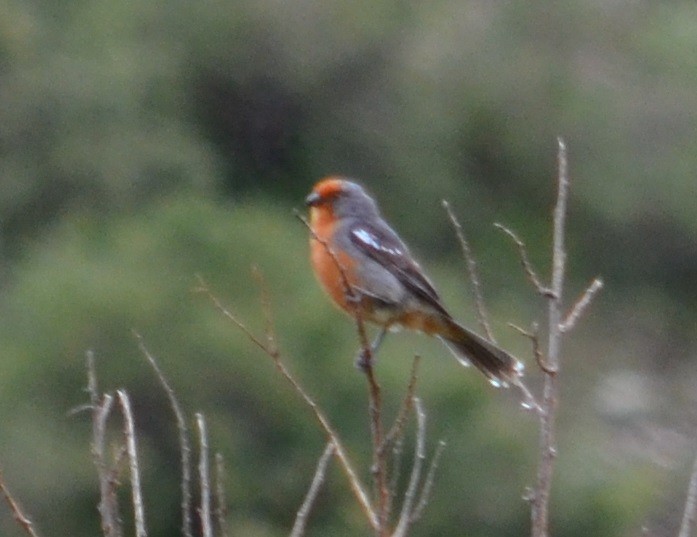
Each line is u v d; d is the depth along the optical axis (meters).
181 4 25.22
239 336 17.39
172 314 17.55
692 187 26.56
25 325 17.84
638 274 26.62
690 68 27.06
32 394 17.23
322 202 8.42
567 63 26.88
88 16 24.44
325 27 25.67
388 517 5.68
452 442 16.73
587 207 26.61
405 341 17.53
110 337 17.48
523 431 17.20
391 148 26.09
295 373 17.17
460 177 26.39
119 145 23.50
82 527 16.56
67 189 23.16
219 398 16.91
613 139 26.75
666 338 25.94
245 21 25.39
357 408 17.03
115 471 5.67
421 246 25.84
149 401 16.95
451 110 26.45
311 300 17.95
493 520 16.73
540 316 24.77
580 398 23.97
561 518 17.92
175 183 23.66
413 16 26.27
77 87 23.59
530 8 26.81
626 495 18.17
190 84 25.25
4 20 23.64
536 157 26.62
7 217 22.83
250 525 15.98
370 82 26.16
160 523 15.79
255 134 25.69
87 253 20.06
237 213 21.47
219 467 5.79
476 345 8.10
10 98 23.36
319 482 5.73
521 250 6.18
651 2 27.59
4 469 16.50
